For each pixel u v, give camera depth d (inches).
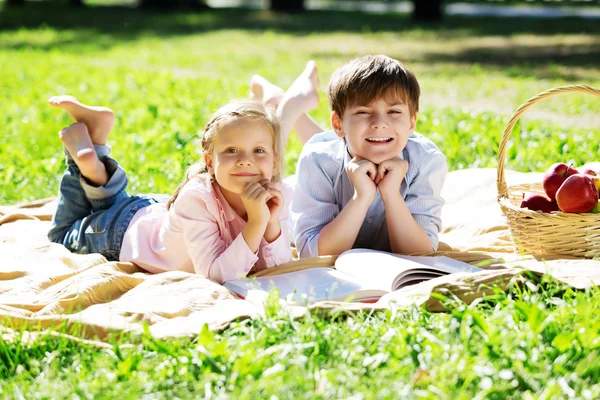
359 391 102.8
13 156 274.8
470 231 190.5
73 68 573.9
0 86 476.7
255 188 152.7
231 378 105.7
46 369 116.2
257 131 156.1
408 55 677.3
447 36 816.3
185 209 157.9
